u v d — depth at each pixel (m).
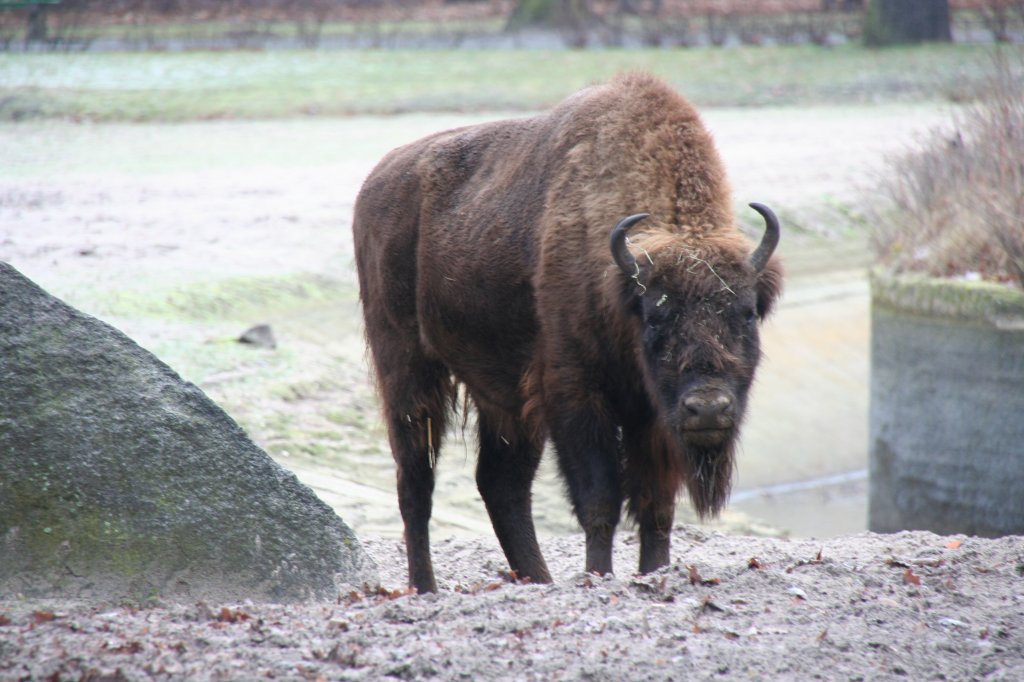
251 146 89.00
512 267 25.42
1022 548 24.66
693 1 175.38
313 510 21.91
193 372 43.69
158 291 53.06
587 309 23.67
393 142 90.94
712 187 23.94
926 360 44.53
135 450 20.84
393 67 122.12
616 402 24.00
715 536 31.56
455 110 105.62
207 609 19.17
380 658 16.98
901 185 52.44
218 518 21.05
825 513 50.53
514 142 27.02
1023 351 41.84
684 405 21.09
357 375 47.44
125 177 76.88
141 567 20.31
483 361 26.58
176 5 149.25
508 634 18.19
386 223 28.36
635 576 22.38
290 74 117.31
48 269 54.44
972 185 48.09
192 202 71.00
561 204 24.62
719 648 17.95
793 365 62.16
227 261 59.34
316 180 78.19
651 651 17.70
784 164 88.00
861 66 127.62
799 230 76.19
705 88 118.44
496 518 27.31
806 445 56.19
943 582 21.58
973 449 43.47
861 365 63.25
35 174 76.19
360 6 166.00
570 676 16.70
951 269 45.69
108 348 21.31
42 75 108.62
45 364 20.75
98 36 131.25
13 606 19.00
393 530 33.31
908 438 45.53
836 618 19.55
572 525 38.12
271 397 43.00
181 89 108.06
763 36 145.50
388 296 28.22
